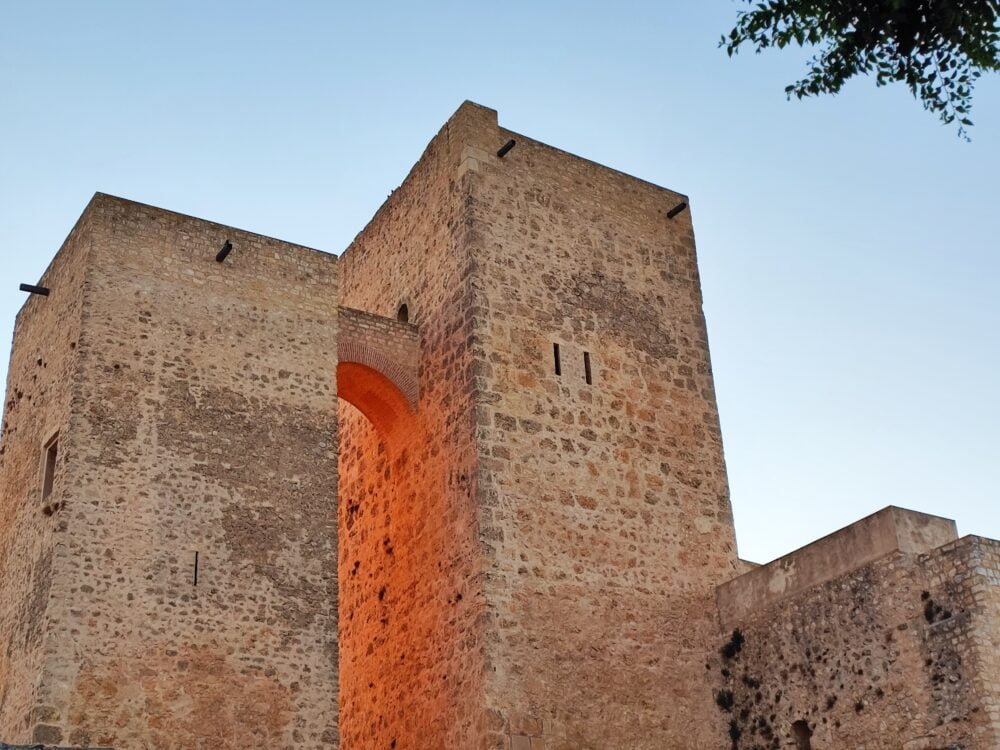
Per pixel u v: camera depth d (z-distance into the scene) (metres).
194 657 19.45
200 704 19.20
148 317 21.38
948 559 19.94
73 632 18.70
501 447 22.45
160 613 19.45
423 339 24.70
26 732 18.34
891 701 20.14
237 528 20.66
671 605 23.31
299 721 19.88
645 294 26.09
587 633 21.97
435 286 24.78
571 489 22.97
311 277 23.36
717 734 22.78
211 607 19.89
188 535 20.19
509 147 24.86
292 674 20.12
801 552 22.47
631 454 24.14
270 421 21.75
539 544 22.11
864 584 21.16
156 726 18.77
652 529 23.72
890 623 20.52
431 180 25.88
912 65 15.53
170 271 21.91
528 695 20.81
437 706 21.59
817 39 15.54
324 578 21.06
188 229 22.44
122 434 20.34
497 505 21.94
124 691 18.73
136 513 19.92
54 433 20.66
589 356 24.48
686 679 22.88
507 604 21.25
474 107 25.31
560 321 24.39
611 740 21.42
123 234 21.75
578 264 25.27
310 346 22.77
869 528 21.33
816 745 21.17
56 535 19.22
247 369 21.92
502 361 23.22
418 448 24.03
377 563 24.62
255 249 22.97
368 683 23.91
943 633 19.66
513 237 24.55
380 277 27.17
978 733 18.70
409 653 22.80
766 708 22.22
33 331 23.25
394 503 24.50
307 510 21.41
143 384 20.86
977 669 18.95
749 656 22.86
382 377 24.30
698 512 24.55
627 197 26.92
